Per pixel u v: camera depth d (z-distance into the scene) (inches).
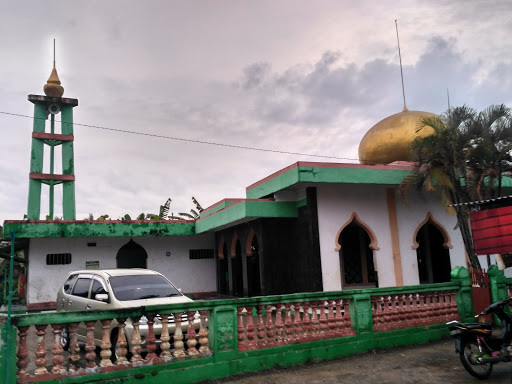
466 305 374.9
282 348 279.6
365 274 605.6
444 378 252.4
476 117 473.7
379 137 695.1
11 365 200.7
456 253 585.6
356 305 316.2
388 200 554.9
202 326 263.4
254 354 268.8
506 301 263.9
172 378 238.4
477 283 396.2
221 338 260.1
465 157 457.7
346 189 533.3
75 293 348.2
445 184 480.7
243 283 631.2
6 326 201.8
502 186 561.6
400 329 335.0
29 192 937.5
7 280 762.8
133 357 233.6
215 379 251.9
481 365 254.5
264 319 295.9
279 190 530.0
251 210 531.2
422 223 569.6
